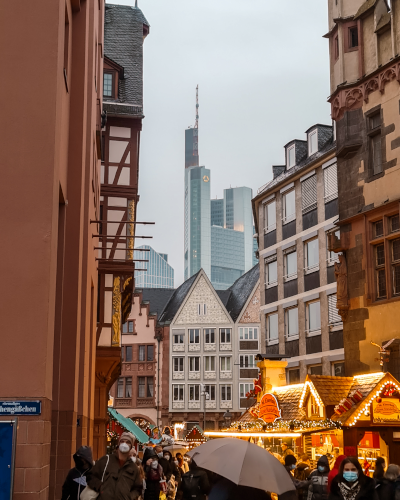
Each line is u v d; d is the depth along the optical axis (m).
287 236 40.25
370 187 21.08
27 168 9.48
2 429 8.66
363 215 21.03
